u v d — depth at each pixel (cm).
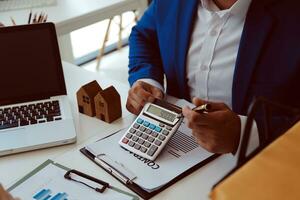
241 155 45
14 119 95
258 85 100
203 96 113
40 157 86
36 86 100
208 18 105
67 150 88
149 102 94
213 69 107
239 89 102
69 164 83
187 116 81
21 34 95
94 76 125
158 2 116
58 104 100
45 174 79
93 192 74
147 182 76
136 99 98
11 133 91
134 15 273
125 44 319
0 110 98
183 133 90
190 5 109
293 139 45
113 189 75
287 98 100
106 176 79
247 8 97
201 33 107
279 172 41
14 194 74
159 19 116
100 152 85
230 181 41
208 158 82
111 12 182
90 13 171
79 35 326
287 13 93
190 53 110
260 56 97
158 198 73
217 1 104
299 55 93
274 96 99
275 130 54
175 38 112
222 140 80
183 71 113
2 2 180
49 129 92
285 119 68
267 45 96
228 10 98
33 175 79
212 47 105
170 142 87
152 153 82
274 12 94
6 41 95
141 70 116
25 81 99
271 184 40
